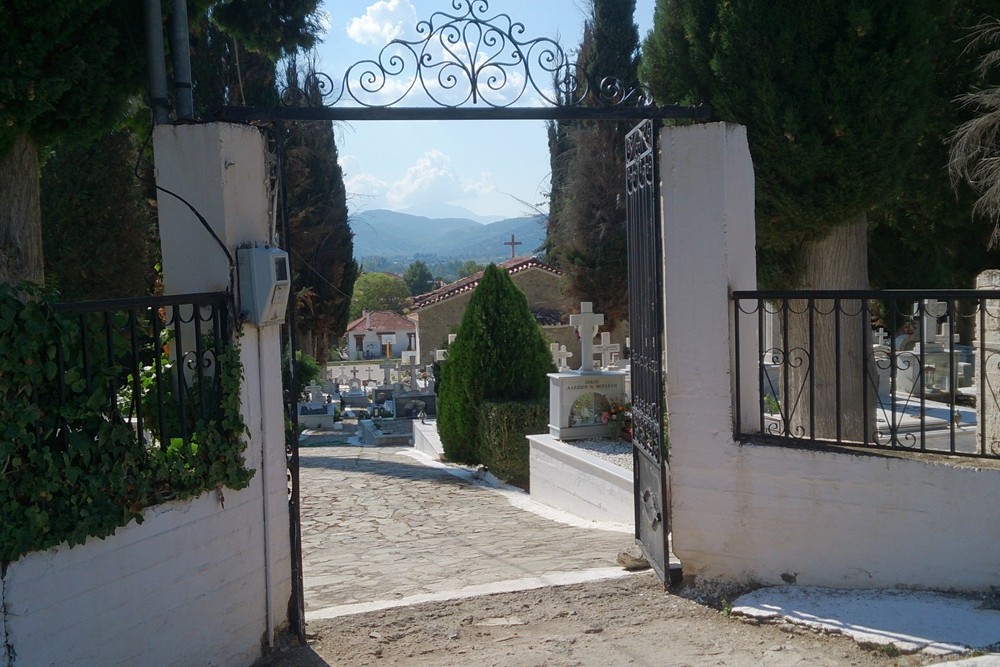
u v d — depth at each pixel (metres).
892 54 7.66
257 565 4.71
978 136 9.83
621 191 26.56
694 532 5.61
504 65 5.44
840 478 5.15
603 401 12.16
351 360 72.31
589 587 5.82
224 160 4.49
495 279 14.91
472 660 4.64
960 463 4.89
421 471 14.73
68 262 14.30
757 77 8.03
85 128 5.81
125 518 3.73
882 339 17.39
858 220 8.81
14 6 5.04
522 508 11.06
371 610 5.54
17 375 3.29
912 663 4.09
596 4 26.16
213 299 4.39
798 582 5.30
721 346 5.40
